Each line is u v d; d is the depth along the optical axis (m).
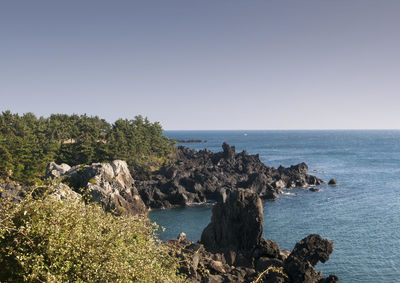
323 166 167.50
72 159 108.19
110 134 127.75
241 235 44.66
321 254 35.91
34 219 9.25
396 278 40.62
